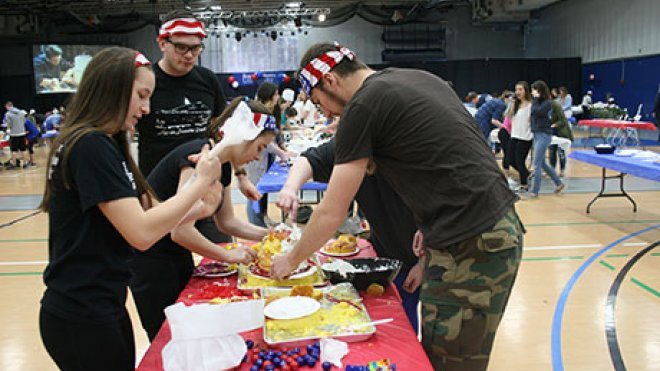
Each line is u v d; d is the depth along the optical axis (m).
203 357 1.25
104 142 1.31
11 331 3.28
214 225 2.57
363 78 1.63
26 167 11.12
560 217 5.71
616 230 5.14
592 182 7.68
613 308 3.37
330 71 1.62
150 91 1.42
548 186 7.48
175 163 1.87
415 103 1.49
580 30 16.08
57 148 1.33
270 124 1.78
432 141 1.47
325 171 2.13
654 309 3.34
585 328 3.11
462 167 1.47
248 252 2.04
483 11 17.11
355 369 1.24
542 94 6.59
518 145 7.02
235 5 16.12
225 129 1.50
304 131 7.48
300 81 1.69
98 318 1.37
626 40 14.09
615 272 4.00
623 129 11.81
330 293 1.73
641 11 13.44
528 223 5.50
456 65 17.50
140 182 1.52
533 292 3.66
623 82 14.38
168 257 2.01
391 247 2.10
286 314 1.50
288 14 16.17
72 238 1.35
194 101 2.62
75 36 17.70
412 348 1.38
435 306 1.54
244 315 1.30
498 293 1.50
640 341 2.94
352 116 1.50
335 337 1.39
